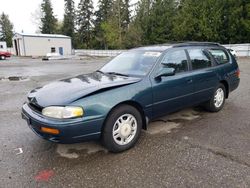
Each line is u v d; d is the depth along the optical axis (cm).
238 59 2086
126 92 350
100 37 5459
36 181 287
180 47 451
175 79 418
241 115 509
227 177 286
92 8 5828
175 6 3872
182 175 293
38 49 4462
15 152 359
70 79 412
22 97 736
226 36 2889
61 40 4653
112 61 488
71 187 275
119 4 4534
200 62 482
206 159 328
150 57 423
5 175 300
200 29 2983
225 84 548
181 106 441
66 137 305
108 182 283
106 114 327
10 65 2094
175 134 415
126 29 4572
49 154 351
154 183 279
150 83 382
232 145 368
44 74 1355
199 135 409
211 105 514
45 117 314
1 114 552
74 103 310
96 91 326
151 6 4019
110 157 340
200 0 3095
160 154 346
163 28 3797
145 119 385
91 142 386
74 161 331
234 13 2691
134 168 311
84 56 3969
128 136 364
